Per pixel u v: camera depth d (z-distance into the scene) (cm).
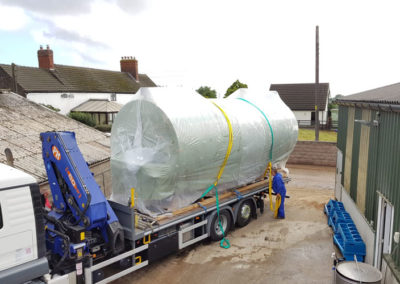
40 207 452
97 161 1062
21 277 430
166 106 703
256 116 955
